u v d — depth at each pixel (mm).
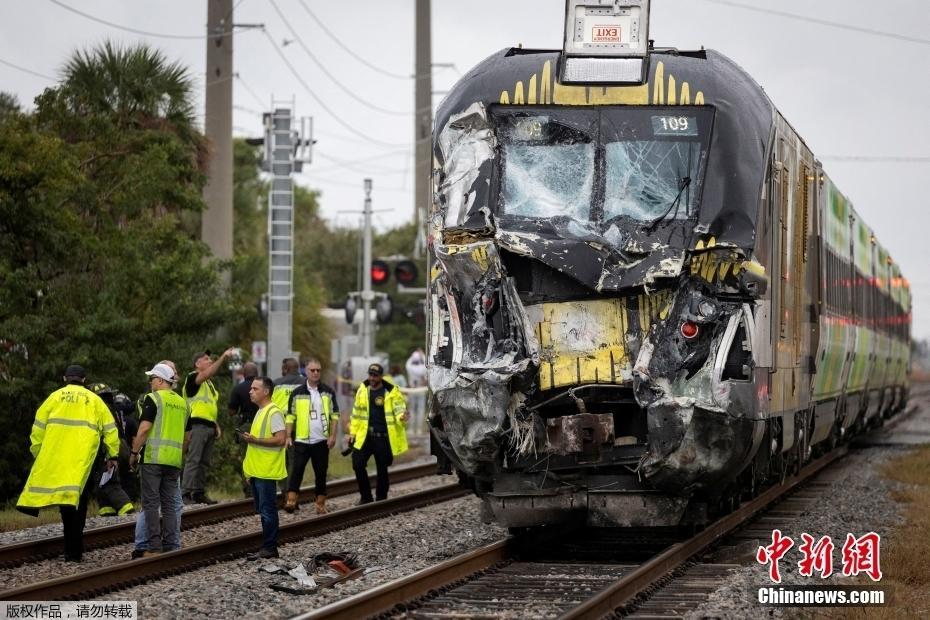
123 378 67812
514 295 38562
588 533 48344
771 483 54562
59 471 41625
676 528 44969
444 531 49562
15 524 54438
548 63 41031
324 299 142750
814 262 54281
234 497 66750
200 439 58938
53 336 67375
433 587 35062
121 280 69625
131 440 57531
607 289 38000
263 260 114562
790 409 47531
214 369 59031
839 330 64312
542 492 38875
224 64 93062
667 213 39344
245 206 156875
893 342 108250
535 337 38312
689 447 37500
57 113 76500
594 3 41281
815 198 54812
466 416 38062
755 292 38375
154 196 74188
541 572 38469
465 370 38219
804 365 51250
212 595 35188
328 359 124812
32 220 67125
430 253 41094
